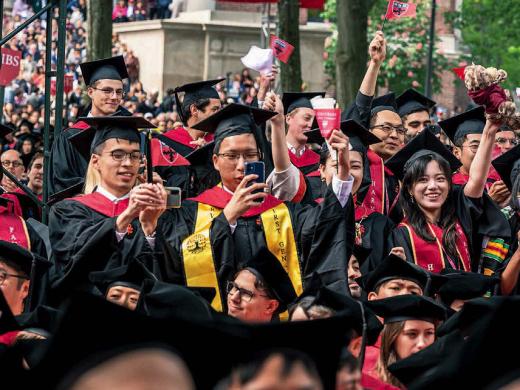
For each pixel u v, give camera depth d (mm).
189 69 49844
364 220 15047
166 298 10867
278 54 19141
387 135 17250
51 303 12867
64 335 5898
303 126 17625
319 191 15906
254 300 11734
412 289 12672
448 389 6836
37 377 5852
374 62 17219
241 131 13516
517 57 49406
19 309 12523
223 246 13023
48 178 17516
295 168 14141
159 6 52969
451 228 14648
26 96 45812
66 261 13242
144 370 5352
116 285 12000
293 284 13203
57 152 17516
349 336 7051
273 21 47281
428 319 10938
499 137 17875
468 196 14742
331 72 51125
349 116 17375
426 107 19453
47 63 17672
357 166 14289
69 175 17438
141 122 13914
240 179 13461
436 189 14516
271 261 11789
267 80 17125
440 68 49656
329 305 10406
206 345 6348
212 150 14781
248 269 11789
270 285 11758
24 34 52062
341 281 12656
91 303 6031
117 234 12867
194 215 13430
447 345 9656
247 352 6168
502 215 14781
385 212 16250
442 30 58125
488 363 6473
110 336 5992
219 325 6449
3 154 20250
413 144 15344
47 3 17828
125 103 40625
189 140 18219
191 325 6266
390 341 10930
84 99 31328
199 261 13016
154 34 49812
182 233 13242
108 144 13766
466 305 9891
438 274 13070
